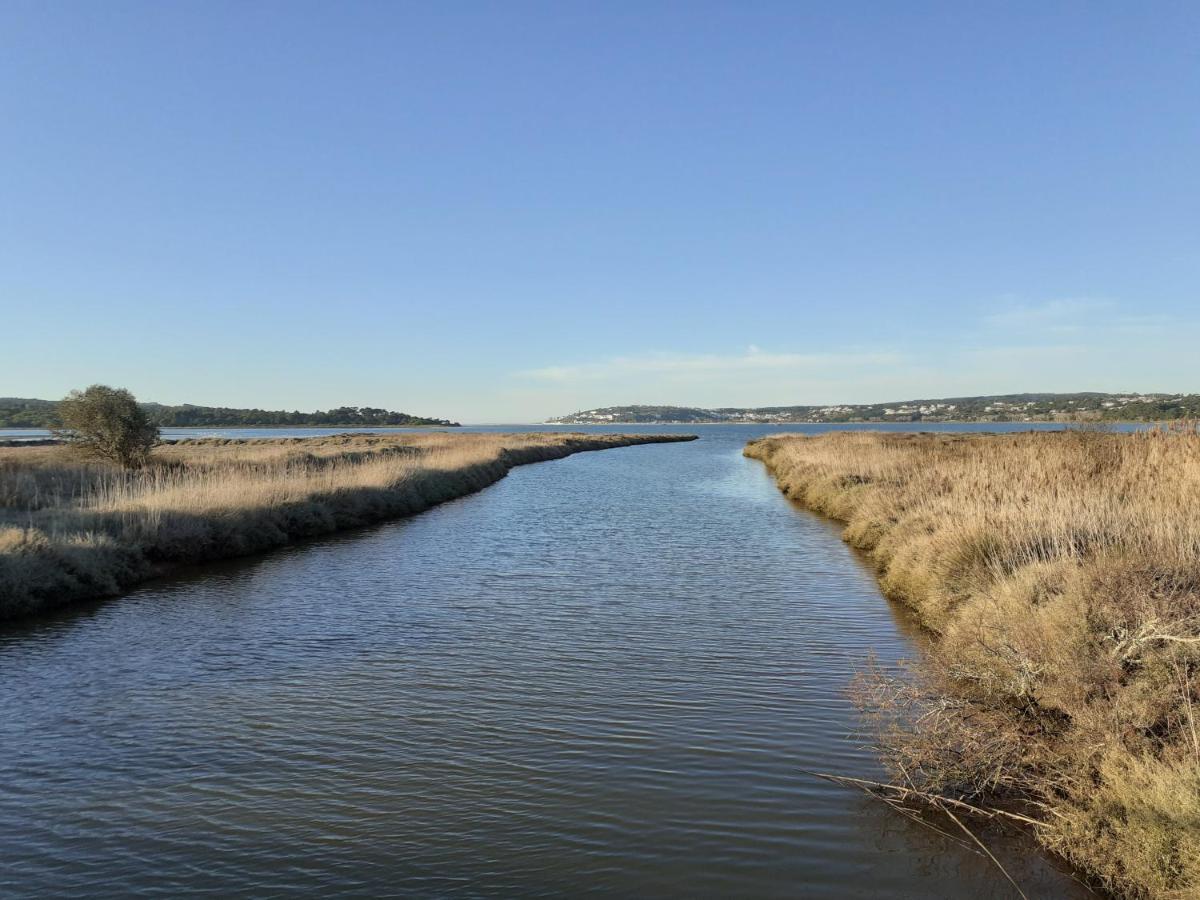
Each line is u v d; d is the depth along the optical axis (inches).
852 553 695.1
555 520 976.9
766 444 2824.8
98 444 1180.5
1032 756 233.1
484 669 370.0
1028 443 802.2
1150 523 396.8
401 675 362.6
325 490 964.0
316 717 311.6
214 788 251.4
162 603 530.0
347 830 224.1
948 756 241.8
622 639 419.5
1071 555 379.2
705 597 522.6
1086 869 197.0
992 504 529.3
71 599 534.3
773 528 878.4
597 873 200.1
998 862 203.6
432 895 192.1
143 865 208.4
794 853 208.5
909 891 191.5
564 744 281.0
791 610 482.9
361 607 505.7
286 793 246.8
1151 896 178.1
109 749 283.6
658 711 312.0
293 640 428.1
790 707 314.2
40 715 318.3
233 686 351.6
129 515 709.3
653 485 1546.5
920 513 629.9
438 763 266.7
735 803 235.8
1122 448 633.0
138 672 375.2
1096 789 212.1
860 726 293.0
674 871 200.5
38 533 582.2
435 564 666.2
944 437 2041.1
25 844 219.8
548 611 487.2
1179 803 182.4
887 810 231.1
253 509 788.0
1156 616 248.8
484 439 3410.4
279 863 208.1
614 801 237.9
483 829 223.0
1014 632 294.2
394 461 1455.5
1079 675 242.7
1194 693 226.1
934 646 363.6
